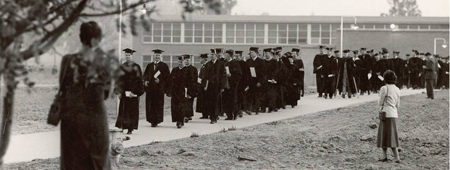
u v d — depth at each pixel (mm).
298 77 26172
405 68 42219
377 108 25422
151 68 18219
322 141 15961
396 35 58500
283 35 62594
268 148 14336
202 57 20750
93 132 6742
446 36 58344
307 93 37875
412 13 120250
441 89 43906
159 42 62438
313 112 23969
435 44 58219
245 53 62875
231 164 12094
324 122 20391
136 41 62000
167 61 62875
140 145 14102
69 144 6742
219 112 20094
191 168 11367
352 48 58688
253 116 22344
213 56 19828
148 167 11266
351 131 18266
